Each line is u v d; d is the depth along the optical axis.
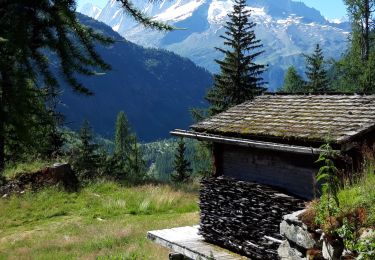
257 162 9.87
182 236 11.31
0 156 20.02
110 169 38.97
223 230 10.23
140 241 13.59
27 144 13.18
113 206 18.52
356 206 5.70
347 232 5.45
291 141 8.84
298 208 8.22
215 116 11.67
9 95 10.48
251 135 9.71
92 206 18.67
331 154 6.87
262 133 9.44
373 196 5.71
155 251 12.30
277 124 9.70
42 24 10.12
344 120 8.66
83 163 29.38
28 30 9.83
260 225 9.14
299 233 6.46
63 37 10.23
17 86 10.41
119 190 21.23
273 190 9.05
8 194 19.06
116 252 12.32
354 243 5.33
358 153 7.92
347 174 7.59
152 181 24.44
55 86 10.95
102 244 13.41
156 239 11.40
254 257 9.28
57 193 19.41
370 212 5.50
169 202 19.20
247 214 9.50
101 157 40.53
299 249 6.53
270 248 8.77
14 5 9.56
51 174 20.45
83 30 10.59
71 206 18.47
